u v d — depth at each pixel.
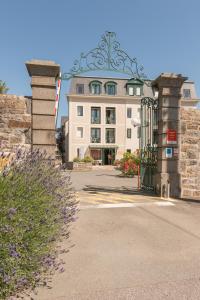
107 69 8.38
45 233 3.32
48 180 4.27
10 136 7.21
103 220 5.89
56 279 3.29
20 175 3.49
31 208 3.26
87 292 3.03
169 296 2.98
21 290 2.93
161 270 3.63
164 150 8.41
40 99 7.41
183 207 7.20
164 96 8.45
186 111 8.62
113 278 3.38
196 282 3.31
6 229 2.67
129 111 40.47
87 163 25.88
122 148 40.03
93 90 40.12
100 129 39.81
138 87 41.00
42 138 7.36
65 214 4.02
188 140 8.61
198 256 4.12
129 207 7.09
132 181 14.14
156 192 8.83
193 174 8.62
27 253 2.87
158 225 5.65
